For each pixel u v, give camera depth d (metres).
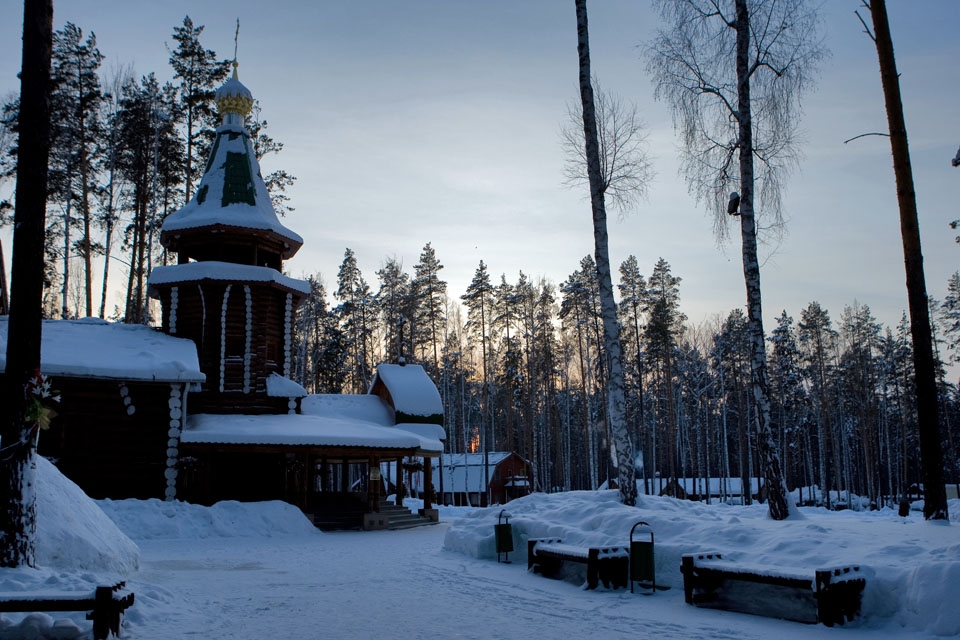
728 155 16.61
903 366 59.19
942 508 11.63
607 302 16.52
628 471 15.48
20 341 9.47
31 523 9.34
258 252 32.28
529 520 14.89
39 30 10.01
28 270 9.61
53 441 24.48
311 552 18.14
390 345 59.00
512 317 57.19
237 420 27.84
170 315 30.34
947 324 52.66
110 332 29.14
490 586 11.77
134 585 9.81
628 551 11.28
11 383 9.41
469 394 67.38
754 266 15.04
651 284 54.16
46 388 9.59
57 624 7.31
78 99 36.22
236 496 28.86
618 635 8.03
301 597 10.66
